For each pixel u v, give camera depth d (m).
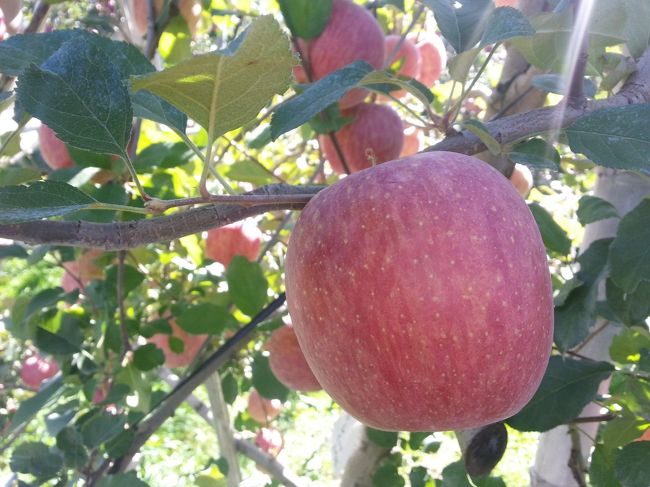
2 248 0.36
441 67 0.54
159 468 0.79
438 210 0.15
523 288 0.16
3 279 0.83
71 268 0.44
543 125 0.21
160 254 0.45
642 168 0.18
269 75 0.14
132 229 0.16
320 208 0.16
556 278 0.39
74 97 0.16
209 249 0.45
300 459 0.88
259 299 0.32
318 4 0.34
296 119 0.19
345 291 0.15
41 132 0.38
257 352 0.38
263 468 0.45
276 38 0.13
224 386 0.41
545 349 0.17
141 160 0.33
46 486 0.35
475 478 0.26
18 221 0.14
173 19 0.37
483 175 0.17
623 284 0.23
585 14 0.22
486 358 0.15
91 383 0.37
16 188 0.15
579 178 0.63
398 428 0.17
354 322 0.15
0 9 0.38
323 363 0.17
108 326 0.37
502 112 0.31
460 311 0.15
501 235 0.16
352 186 0.16
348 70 0.20
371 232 0.15
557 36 0.23
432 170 0.16
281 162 0.57
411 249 0.15
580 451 0.30
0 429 0.37
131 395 0.36
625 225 0.23
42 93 0.15
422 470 0.30
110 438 0.29
